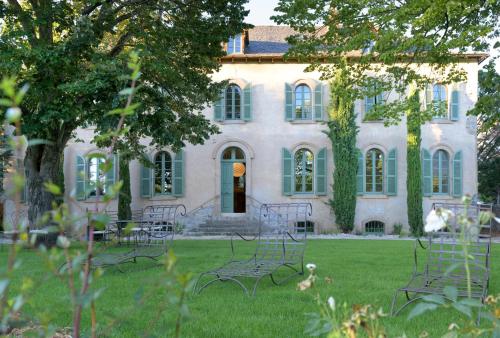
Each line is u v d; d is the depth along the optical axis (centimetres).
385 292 691
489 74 1291
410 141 2106
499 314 257
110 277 825
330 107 2142
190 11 1425
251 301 640
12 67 1098
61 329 473
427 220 247
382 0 1091
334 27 1216
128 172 2025
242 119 2203
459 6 902
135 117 1154
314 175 2183
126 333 475
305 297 660
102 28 1309
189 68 1560
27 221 164
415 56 1227
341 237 1950
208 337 481
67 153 2155
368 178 2194
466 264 239
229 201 2234
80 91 1127
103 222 179
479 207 597
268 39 2434
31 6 1370
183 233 2048
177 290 183
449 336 250
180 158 2197
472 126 2197
